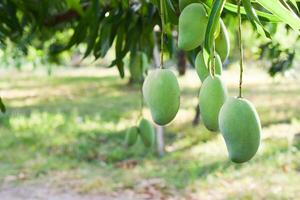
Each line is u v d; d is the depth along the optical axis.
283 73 2.54
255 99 10.38
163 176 5.13
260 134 0.80
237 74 15.62
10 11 1.79
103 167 5.55
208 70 0.84
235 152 0.78
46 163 5.59
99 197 4.64
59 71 17.70
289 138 6.48
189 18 0.86
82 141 6.61
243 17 1.04
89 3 1.83
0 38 1.76
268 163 5.32
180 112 8.70
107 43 1.64
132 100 10.55
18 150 6.22
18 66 5.88
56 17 2.00
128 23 1.63
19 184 4.95
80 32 1.70
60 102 10.52
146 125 1.54
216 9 0.81
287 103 9.66
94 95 11.59
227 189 4.69
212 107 0.82
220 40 0.92
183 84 13.16
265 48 2.44
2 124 7.82
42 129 7.39
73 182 5.01
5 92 12.37
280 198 4.38
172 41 1.74
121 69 1.65
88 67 19.30
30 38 1.95
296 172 5.07
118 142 6.70
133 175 5.20
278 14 0.82
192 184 4.83
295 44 2.43
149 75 0.88
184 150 6.24
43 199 4.57
